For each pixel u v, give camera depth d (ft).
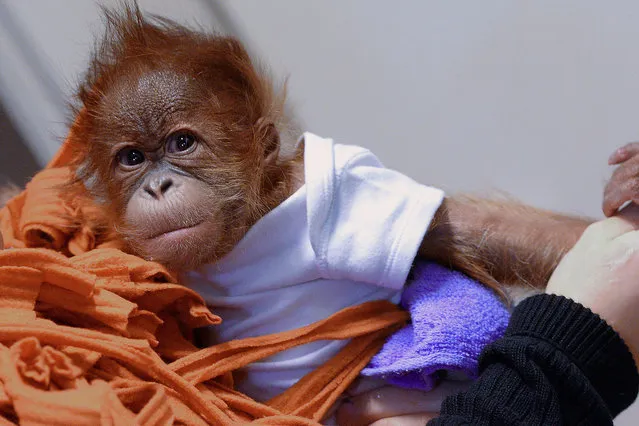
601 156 3.43
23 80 3.38
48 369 2.48
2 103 3.37
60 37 3.39
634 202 2.67
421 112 3.52
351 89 3.53
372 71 3.53
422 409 2.80
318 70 3.53
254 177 2.91
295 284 2.83
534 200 3.47
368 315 2.84
